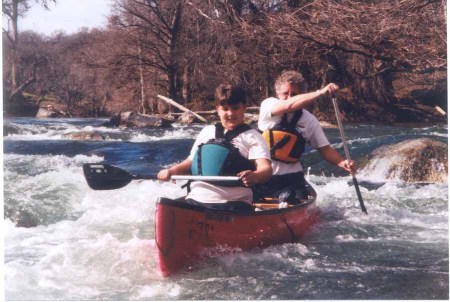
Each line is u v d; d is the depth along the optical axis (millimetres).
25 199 6062
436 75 20188
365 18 17969
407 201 6574
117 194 6598
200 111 24094
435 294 3617
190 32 25750
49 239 4914
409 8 17328
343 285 3771
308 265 4172
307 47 19734
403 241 4871
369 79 21922
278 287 3746
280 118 5148
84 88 32469
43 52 30641
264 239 4379
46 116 29469
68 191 6570
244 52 21859
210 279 3877
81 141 13148
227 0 21859
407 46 18016
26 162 9594
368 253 4500
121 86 28375
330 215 5820
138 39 26344
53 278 3902
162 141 13539
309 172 8867
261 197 5172
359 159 8914
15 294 3611
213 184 4141
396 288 3736
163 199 3748
